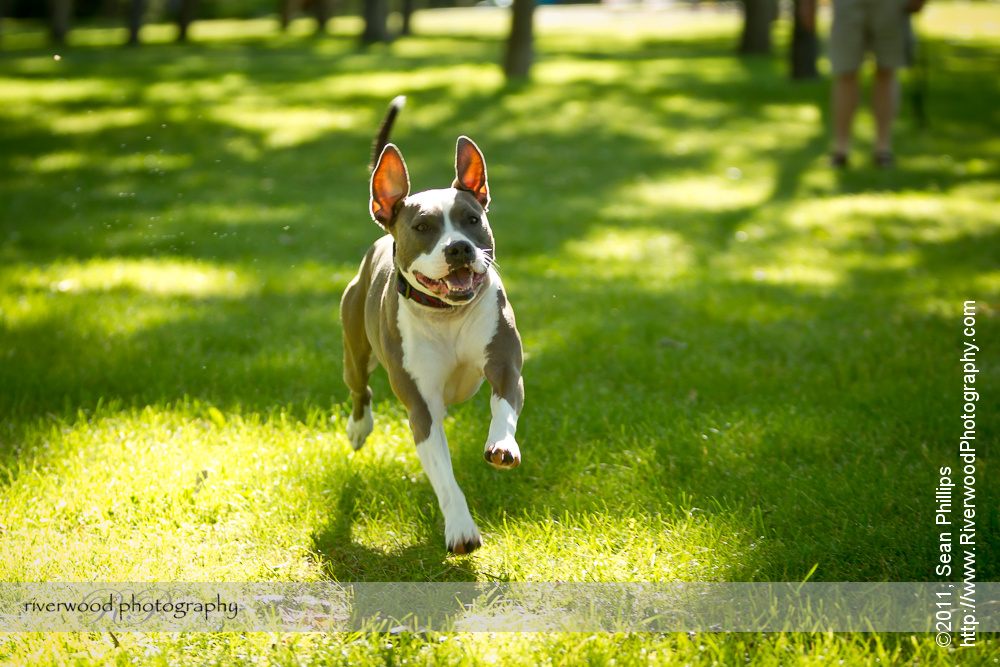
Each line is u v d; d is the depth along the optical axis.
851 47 11.34
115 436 4.77
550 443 4.64
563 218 9.59
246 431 4.83
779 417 4.80
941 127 14.30
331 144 13.01
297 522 3.97
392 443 4.70
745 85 17.12
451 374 3.77
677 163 12.17
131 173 11.59
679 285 7.50
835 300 6.99
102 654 3.13
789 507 3.91
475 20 39.06
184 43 28.88
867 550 3.57
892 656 2.95
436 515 4.01
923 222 9.38
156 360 5.84
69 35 33.84
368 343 4.25
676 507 3.98
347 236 8.83
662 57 21.81
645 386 5.48
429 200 3.60
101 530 3.89
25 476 4.31
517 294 7.18
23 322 6.41
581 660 2.97
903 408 4.88
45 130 14.06
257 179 11.23
